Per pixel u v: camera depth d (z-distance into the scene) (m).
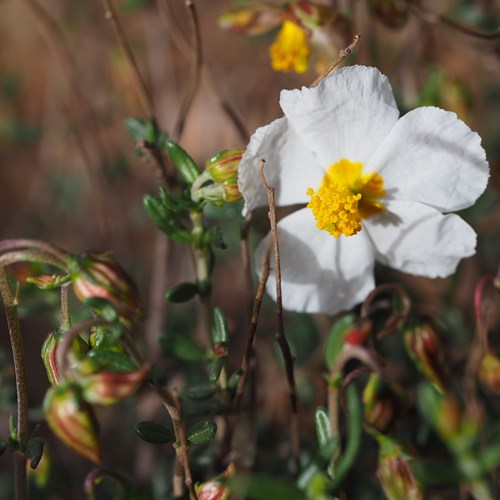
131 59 0.28
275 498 0.24
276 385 0.29
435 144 0.25
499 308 0.29
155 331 0.30
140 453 0.30
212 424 0.25
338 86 0.25
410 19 0.31
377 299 0.30
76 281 0.24
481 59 0.32
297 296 0.26
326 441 0.25
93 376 0.24
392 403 0.25
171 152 0.26
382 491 0.28
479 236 0.31
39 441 0.25
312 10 0.27
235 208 0.29
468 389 0.27
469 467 0.25
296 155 0.25
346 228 0.26
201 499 0.25
